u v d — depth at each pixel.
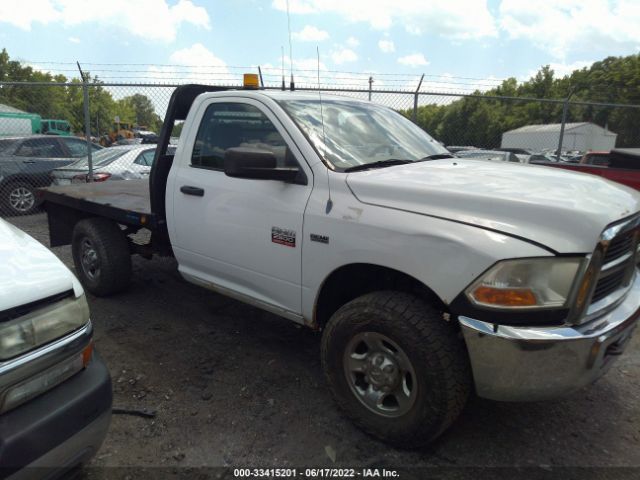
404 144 3.38
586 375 2.15
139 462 2.41
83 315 1.97
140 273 5.39
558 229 2.08
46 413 1.73
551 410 2.91
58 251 6.46
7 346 1.66
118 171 8.32
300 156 2.88
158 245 4.34
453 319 2.34
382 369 2.48
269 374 3.27
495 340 2.08
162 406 2.88
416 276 2.28
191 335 3.85
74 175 8.24
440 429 2.34
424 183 2.47
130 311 4.31
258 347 3.67
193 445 2.55
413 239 2.29
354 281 2.86
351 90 8.08
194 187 3.49
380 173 2.72
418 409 2.35
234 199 3.19
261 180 2.98
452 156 3.54
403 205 2.42
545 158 16.09
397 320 2.34
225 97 3.42
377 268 2.58
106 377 1.99
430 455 2.50
